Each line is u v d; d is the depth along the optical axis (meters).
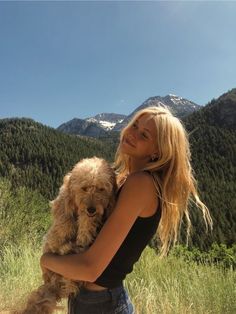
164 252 0.88
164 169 0.84
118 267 0.80
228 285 2.00
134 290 2.01
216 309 1.84
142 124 0.87
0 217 3.74
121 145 0.91
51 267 0.85
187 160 0.86
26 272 2.36
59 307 0.89
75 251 0.86
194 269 2.37
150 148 0.87
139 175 0.80
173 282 2.12
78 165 0.94
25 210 4.08
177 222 0.86
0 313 1.80
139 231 0.80
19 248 3.02
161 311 1.79
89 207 0.86
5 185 4.30
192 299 1.90
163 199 0.81
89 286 0.84
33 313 0.87
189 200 0.90
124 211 0.78
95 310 0.83
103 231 0.78
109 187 0.90
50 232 0.91
